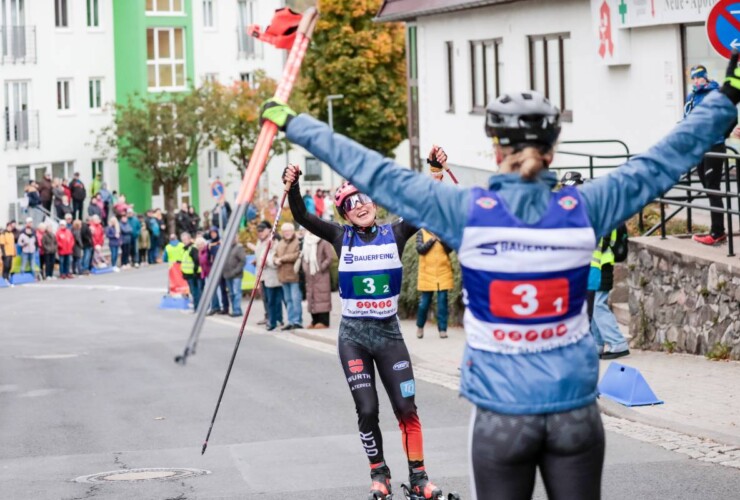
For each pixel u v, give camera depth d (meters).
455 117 33.12
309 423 11.34
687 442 9.36
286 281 21.31
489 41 30.59
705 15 20.72
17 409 13.38
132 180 53.12
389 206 4.05
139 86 53.78
